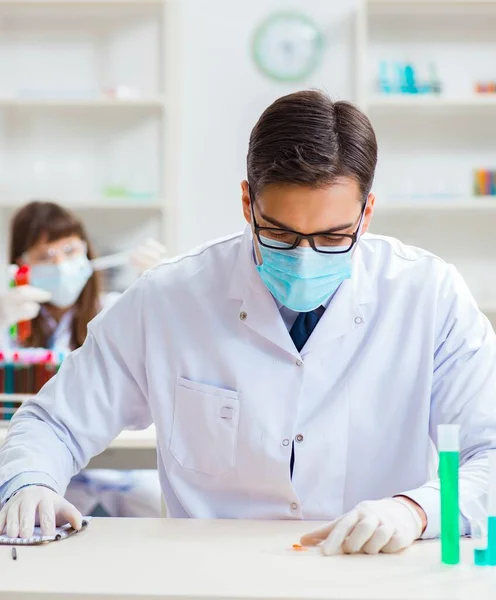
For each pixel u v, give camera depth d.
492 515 1.18
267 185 1.39
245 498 1.61
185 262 1.71
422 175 4.22
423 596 1.03
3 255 4.26
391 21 4.22
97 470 2.74
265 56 4.25
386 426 1.60
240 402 1.58
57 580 1.10
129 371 1.69
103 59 4.28
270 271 1.47
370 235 1.72
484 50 4.21
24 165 4.28
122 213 4.27
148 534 1.36
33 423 1.62
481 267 4.25
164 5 4.15
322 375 1.58
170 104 4.14
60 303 3.23
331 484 1.58
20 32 4.28
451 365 1.60
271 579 1.10
